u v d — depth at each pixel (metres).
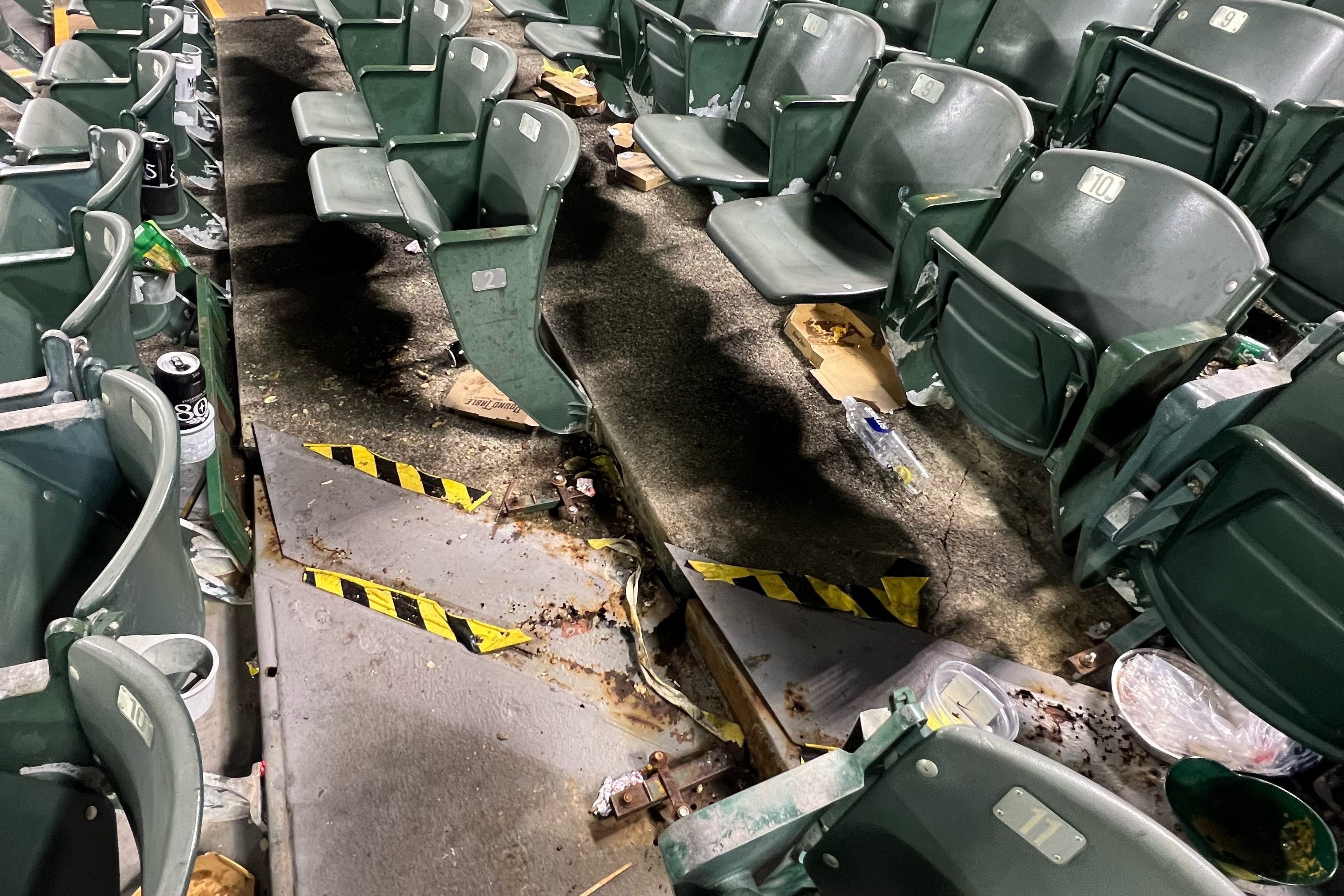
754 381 2.50
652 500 2.09
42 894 1.00
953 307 1.70
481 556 2.08
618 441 2.25
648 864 1.55
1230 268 1.46
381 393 2.55
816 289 1.95
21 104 4.15
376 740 1.67
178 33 3.50
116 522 1.41
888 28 3.40
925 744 0.85
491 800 1.61
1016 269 1.81
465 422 2.47
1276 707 1.30
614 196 3.44
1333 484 1.08
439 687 1.78
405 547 2.07
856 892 1.07
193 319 2.71
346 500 2.18
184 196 3.04
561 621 1.95
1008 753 0.79
